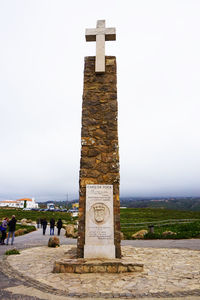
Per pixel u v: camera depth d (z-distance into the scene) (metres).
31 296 4.54
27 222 42.00
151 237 15.39
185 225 20.39
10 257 8.66
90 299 4.40
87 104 8.76
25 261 7.86
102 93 8.88
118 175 8.01
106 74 9.06
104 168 8.12
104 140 8.41
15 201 138.00
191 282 5.35
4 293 4.70
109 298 4.43
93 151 8.30
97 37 9.34
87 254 7.13
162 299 4.36
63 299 4.39
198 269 6.64
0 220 41.44
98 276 5.87
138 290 4.83
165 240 14.45
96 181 7.97
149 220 33.66
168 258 8.28
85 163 8.16
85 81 9.02
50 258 8.44
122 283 5.29
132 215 46.03
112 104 8.76
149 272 6.27
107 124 8.57
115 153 8.26
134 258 8.15
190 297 4.44
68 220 45.47
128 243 13.07
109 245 7.23
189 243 12.54
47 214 62.75
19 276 5.93
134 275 5.97
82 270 6.24
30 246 12.34
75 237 18.27
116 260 6.80
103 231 7.36
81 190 7.88
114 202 7.72
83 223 7.55
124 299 4.39
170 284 5.20
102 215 7.49
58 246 11.88
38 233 23.14
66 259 6.83
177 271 6.40
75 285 5.16
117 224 7.53
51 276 5.89
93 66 9.19
